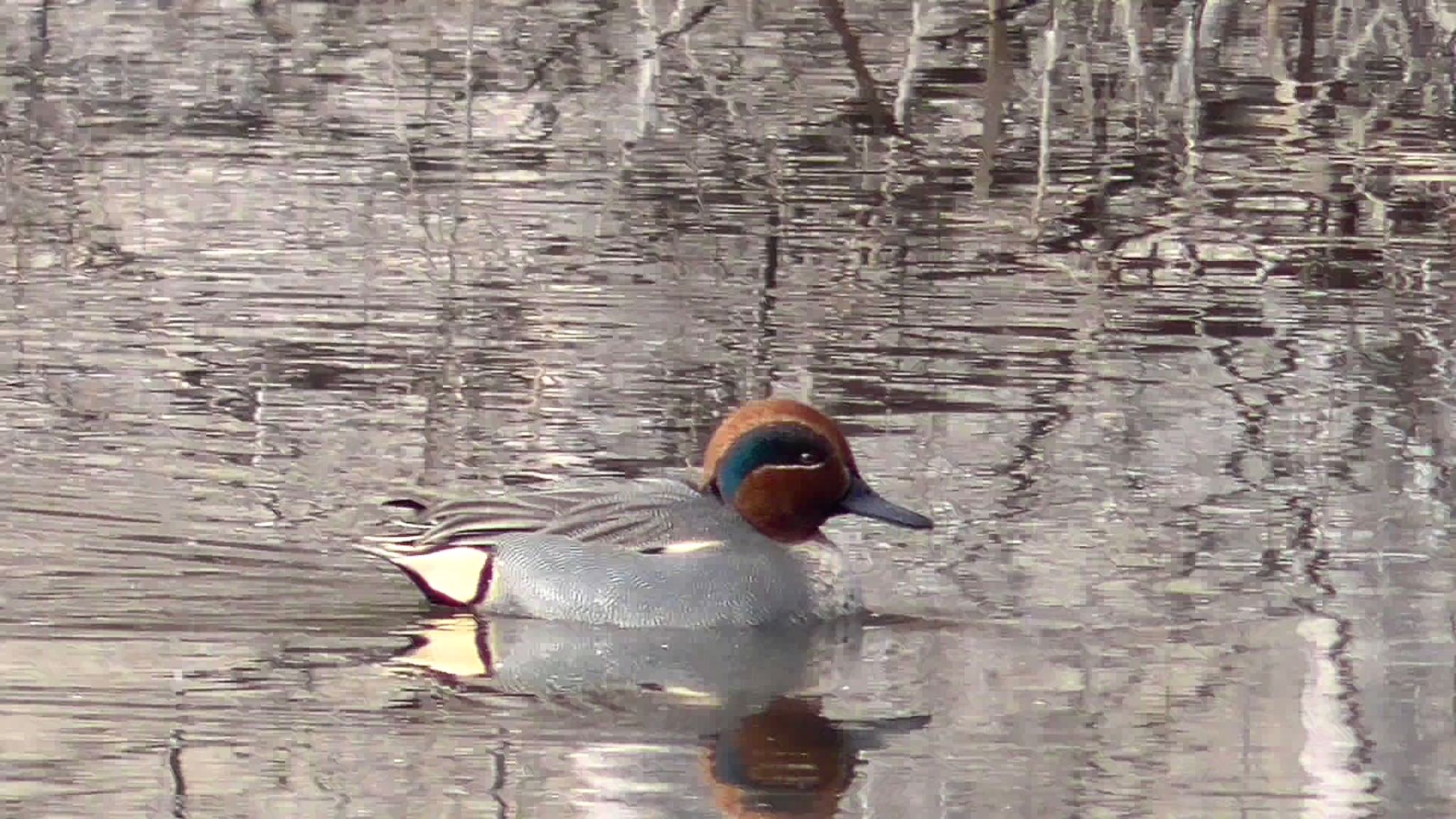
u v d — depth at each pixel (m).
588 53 24.70
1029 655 11.73
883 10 25.80
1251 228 20.44
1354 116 23.69
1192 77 23.72
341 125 22.70
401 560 12.65
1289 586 12.71
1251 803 9.75
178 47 24.92
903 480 14.37
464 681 11.27
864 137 22.77
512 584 12.51
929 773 10.03
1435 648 11.76
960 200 21.14
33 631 11.76
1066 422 15.42
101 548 12.98
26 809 9.46
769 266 19.00
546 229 19.83
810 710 10.89
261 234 19.45
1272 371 16.58
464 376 16.17
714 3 24.09
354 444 14.85
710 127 22.91
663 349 16.84
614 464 14.51
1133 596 12.62
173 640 11.70
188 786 9.75
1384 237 20.20
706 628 12.30
